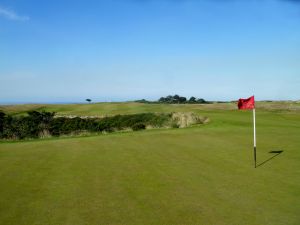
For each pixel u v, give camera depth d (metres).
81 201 8.00
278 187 9.00
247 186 9.10
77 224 6.68
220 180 9.71
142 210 7.40
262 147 14.98
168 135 19.12
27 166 11.62
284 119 29.41
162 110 47.97
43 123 32.31
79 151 14.43
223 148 14.81
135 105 58.69
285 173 10.47
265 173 10.48
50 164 11.91
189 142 16.55
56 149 15.02
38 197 8.31
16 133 28.20
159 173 10.52
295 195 8.34
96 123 36.69
